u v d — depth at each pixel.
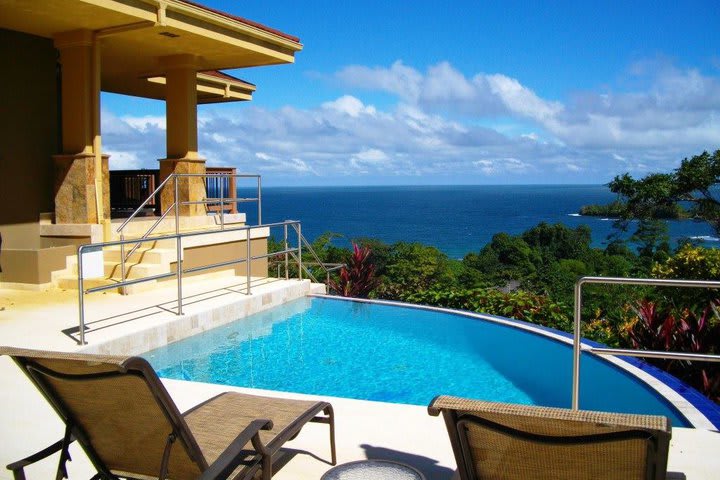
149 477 2.99
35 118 10.29
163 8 9.22
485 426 2.24
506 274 24.20
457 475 2.71
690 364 6.14
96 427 2.89
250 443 3.02
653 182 29.47
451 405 2.20
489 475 2.48
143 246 10.20
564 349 7.56
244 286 10.15
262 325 9.00
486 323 9.08
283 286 10.23
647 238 29.89
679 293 10.02
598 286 14.43
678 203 29.39
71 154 9.84
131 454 2.93
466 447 2.41
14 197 9.98
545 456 2.26
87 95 9.77
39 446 3.99
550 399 5.91
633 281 3.58
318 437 4.05
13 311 7.77
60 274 9.38
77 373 2.64
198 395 4.98
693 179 28.06
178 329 7.50
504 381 6.54
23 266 9.05
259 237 12.47
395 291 13.42
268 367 7.03
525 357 7.37
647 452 2.06
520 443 2.25
